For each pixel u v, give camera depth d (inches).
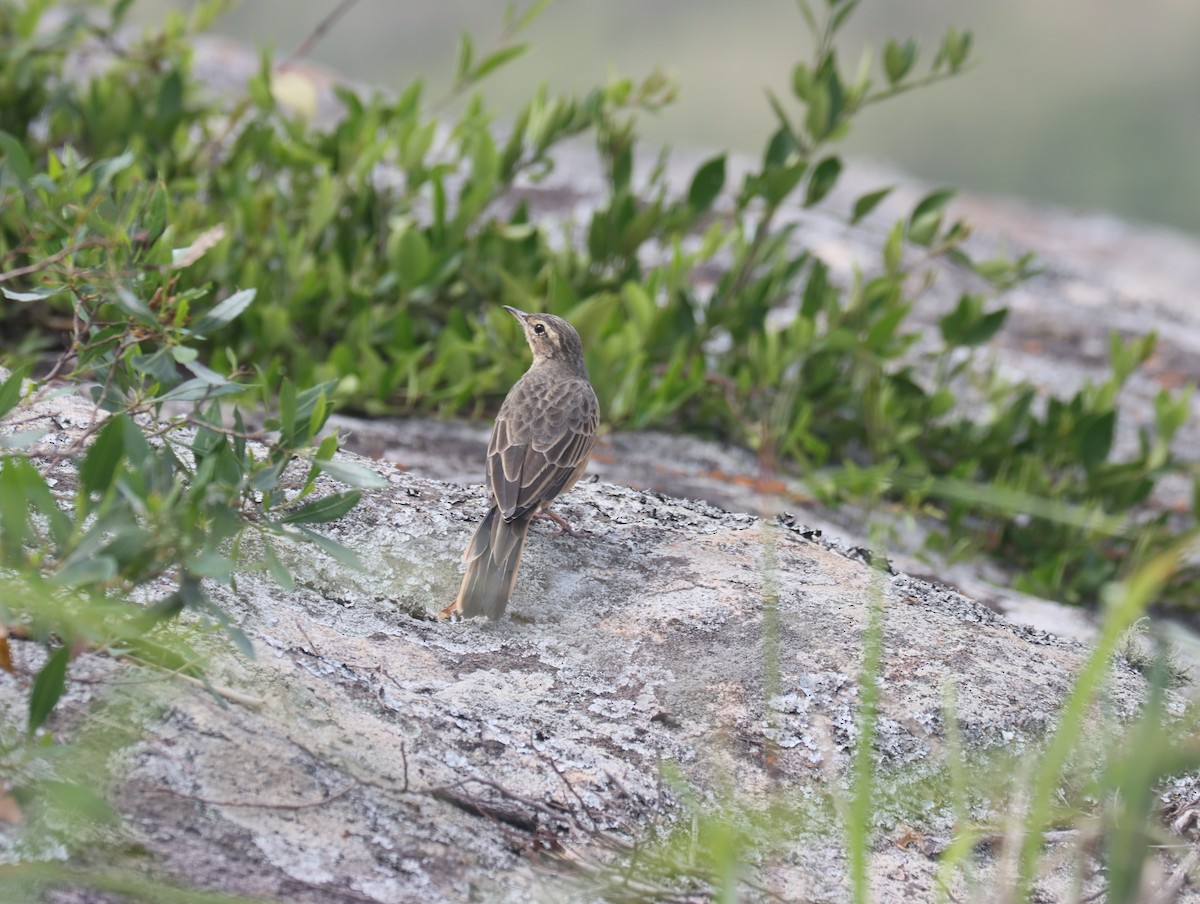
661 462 519.2
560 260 576.7
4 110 573.6
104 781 234.1
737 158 1015.0
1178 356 771.4
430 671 301.7
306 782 251.3
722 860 234.1
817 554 383.6
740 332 578.6
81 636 233.5
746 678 316.5
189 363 270.2
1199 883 278.8
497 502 344.8
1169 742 326.3
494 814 261.7
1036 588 502.6
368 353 503.2
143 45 604.1
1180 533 573.6
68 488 309.4
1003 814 298.4
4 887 208.5
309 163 559.8
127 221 319.0
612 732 294.5
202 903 215.0
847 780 295.4
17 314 505.7
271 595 309.7
